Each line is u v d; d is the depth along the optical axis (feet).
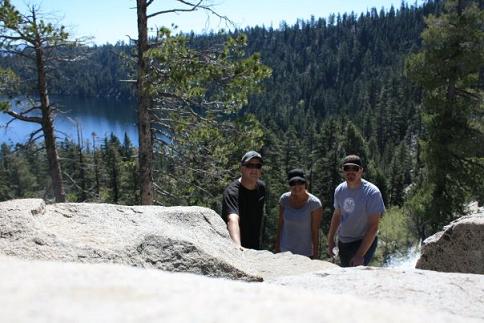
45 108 42.65
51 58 41.96
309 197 17.35
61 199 44.80
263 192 16.58
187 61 30.04
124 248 10.78
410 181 189.06
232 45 31.37
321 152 163.53
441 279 9.13
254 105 402.31
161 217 13.52
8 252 9.88
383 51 517.55
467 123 57.21
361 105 372.17
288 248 17.48
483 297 8.30
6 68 38.70
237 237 14.64
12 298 3.84
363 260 16.46
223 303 4.10
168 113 33.71
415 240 84.48
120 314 3.51
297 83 473.26
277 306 4.13
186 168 34.83
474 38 53.88
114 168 121.90
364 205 16.75
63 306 3.63
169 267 10.77
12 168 164.04
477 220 15.93
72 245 10.44
